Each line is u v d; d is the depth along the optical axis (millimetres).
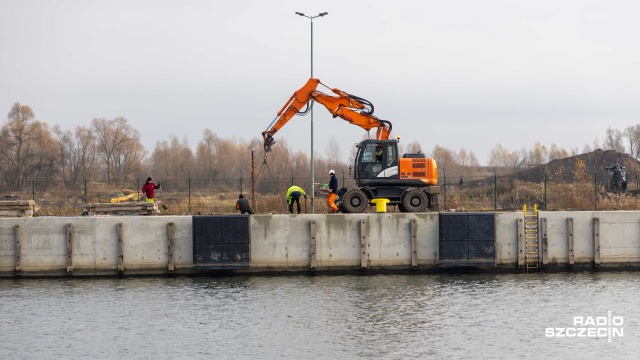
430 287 41375
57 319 35438
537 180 95000
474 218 44062
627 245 45094
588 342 31859
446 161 129125
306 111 50375
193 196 76625
